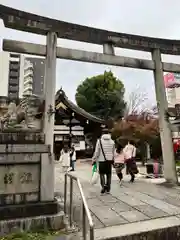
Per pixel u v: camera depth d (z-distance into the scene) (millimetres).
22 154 4023
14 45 4922
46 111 4668
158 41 7305
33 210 3832
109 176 5855
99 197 5422
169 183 6879
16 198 3869
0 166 3877
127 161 7820
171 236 3461
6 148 3928
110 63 6371
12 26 5016
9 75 45312
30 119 4461
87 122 22188
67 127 23016
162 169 9375
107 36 6387
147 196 5445
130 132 17625
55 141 22594
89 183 7594
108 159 5832
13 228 3561
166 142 7094
